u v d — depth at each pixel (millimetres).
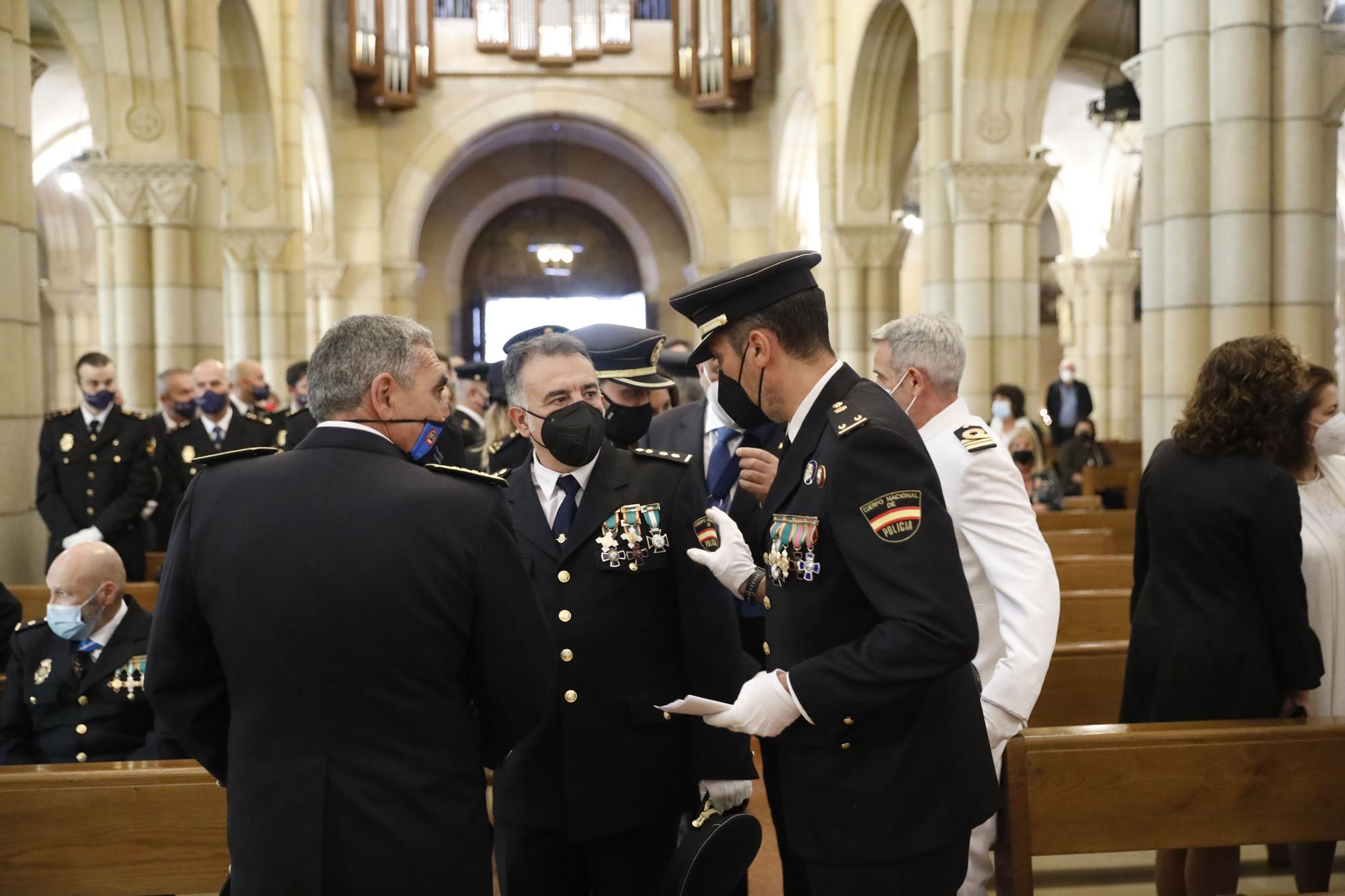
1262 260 6074
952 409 2801
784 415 2174
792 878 2908
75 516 6082
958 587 1909
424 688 1936
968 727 2145
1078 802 2631
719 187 19109
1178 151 6254
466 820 1939
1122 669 3943
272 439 6754
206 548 1954
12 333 6219
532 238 24609
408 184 18703
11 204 6211
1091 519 7070
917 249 22188
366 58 17484
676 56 18703
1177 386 6293
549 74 18984
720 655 2645
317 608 1882
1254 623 2980
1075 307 19938
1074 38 15328
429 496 1958
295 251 14094
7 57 6164
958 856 2104
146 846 2619
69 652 3623
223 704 2049
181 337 9609
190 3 9688
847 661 1920
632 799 2643
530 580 2078
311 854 1837
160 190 9430
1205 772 2660
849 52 13953
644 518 2697
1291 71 6039
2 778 2600
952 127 10250
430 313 22750
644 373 3523
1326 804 2689
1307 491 3379
